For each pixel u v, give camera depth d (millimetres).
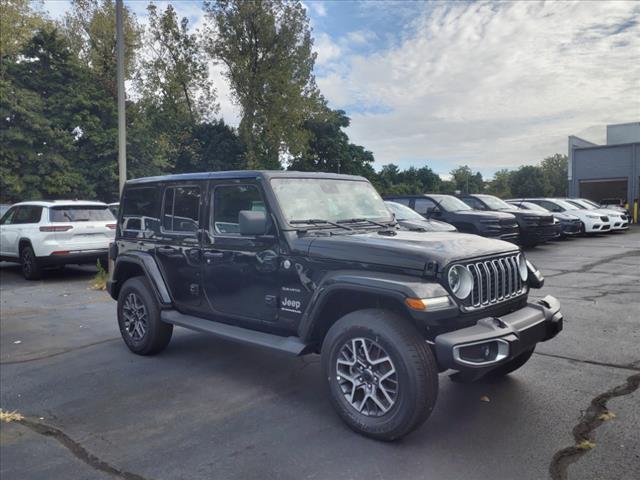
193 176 5000
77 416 4125
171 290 5277
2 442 3713
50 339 6531
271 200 4223
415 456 3273
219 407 4207
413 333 3367
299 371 5047
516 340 3469
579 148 34094
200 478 3121
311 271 3924
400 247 3574
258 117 35938
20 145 21438
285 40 34625
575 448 3314
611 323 6395
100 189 23734
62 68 23562
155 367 5273
